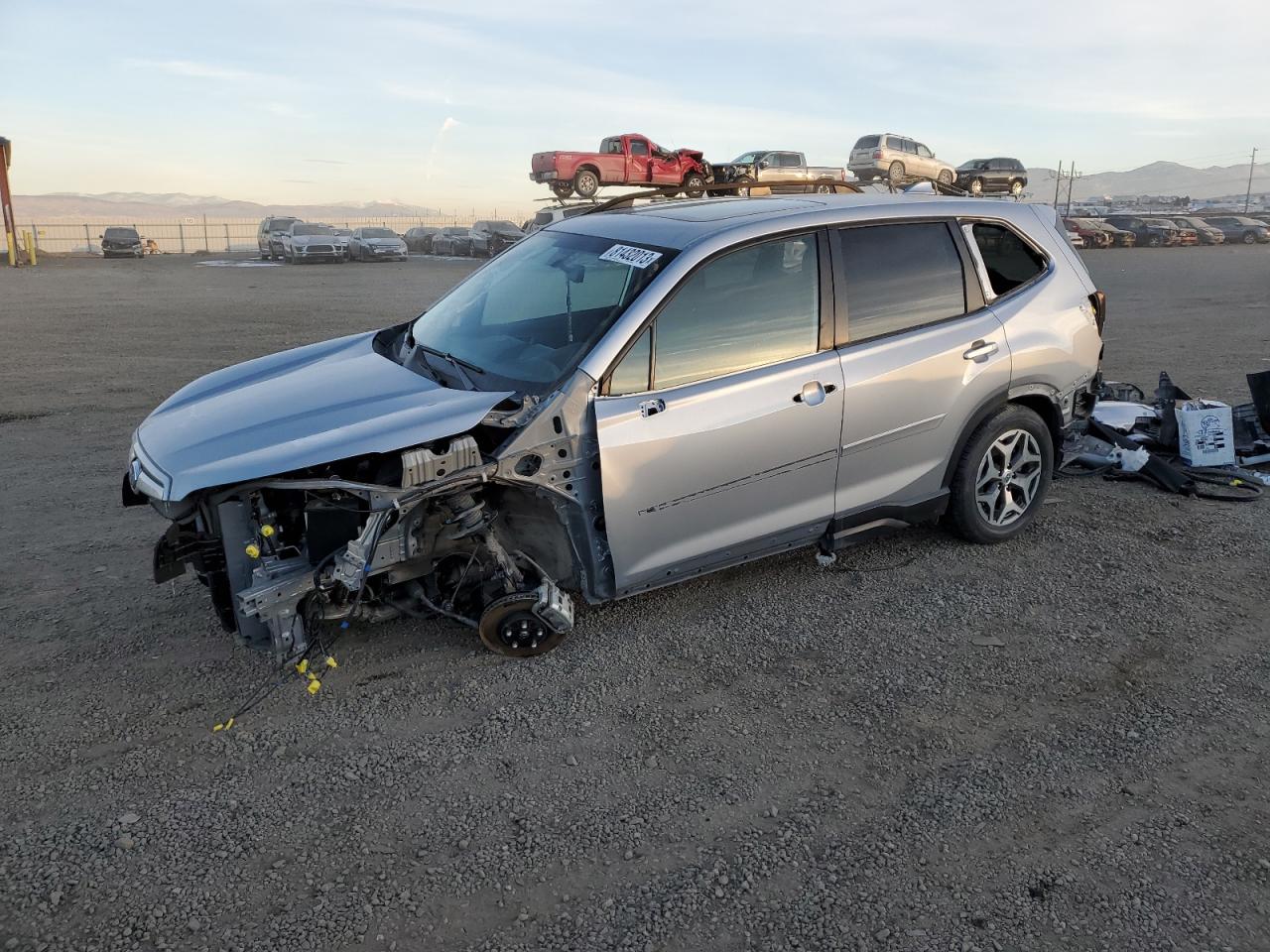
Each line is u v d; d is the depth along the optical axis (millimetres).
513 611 3705
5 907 2453
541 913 2455
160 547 3607
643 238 4105
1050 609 4219
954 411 4496
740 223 4020
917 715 3396
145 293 23297
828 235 4199
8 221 39750
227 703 3473
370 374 4055
